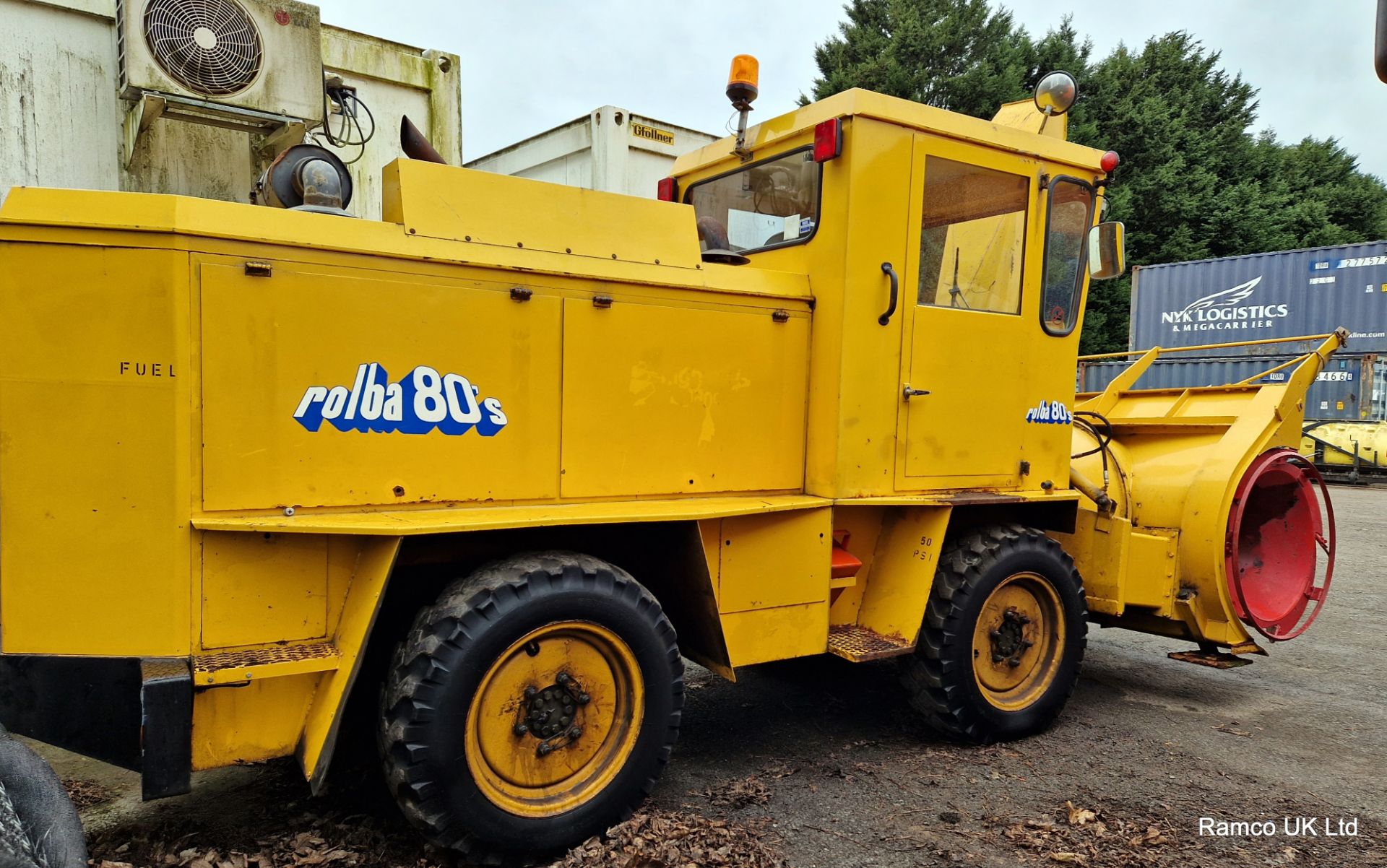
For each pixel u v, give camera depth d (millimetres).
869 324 3311
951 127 3461
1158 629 4629
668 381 3047
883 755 3600
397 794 2438
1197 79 29281
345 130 4902
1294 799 3264
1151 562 4289
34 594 2180
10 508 2154
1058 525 4078
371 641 2814
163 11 3658
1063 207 3965
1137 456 4754
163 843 2635
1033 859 2762
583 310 2850
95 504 2193
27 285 2139
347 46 4906
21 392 2145
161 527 2223
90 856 2545
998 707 3695
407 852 2645
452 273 2604
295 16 3986
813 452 3383
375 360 2488
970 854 2785
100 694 2215
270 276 2324
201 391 2248
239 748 2379
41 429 2158
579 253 2873
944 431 3572
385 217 2721
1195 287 17156
